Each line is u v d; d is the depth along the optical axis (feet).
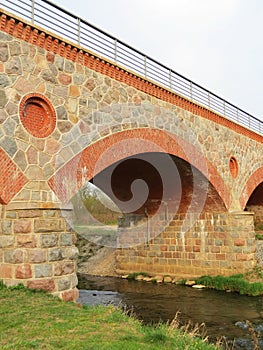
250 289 62.59
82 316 28.96
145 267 81.87
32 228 35.83
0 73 36.63
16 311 28.89
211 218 75.05
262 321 46.73
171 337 26.23
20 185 36.91
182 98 63.00
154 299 60.29
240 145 80.84
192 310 52.75
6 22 37.42
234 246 71.41
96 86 46.65
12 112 37.11
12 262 35.55
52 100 40.96
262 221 109.09
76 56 44.34
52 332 24.91
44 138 39.68
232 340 39.29
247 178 82.07
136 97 53.21
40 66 40.27
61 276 36.96
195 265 75.56
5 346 21.74
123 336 24.77
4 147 35.99
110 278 82.12
